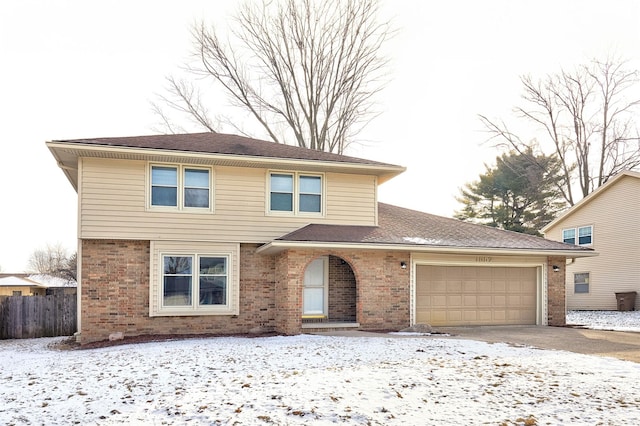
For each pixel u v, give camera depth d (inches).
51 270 2332.7
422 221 754.2
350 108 1228.5
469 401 282.0
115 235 593.6
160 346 507.5
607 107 1402.6
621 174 1012.5
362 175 693.3
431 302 661.9
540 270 704.4
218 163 629.9
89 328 583.5
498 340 524.1
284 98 1232.2
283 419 253.1
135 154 591.5
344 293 669.9
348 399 284.8
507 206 1680.6
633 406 271.7
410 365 379.2
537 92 1470.2
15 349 562.6
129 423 251.3
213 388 314.8
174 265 614.5
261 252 632.4
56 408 278.8
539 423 246.7
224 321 624.1
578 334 581.0
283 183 663.1
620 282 1021.2
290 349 467.5
